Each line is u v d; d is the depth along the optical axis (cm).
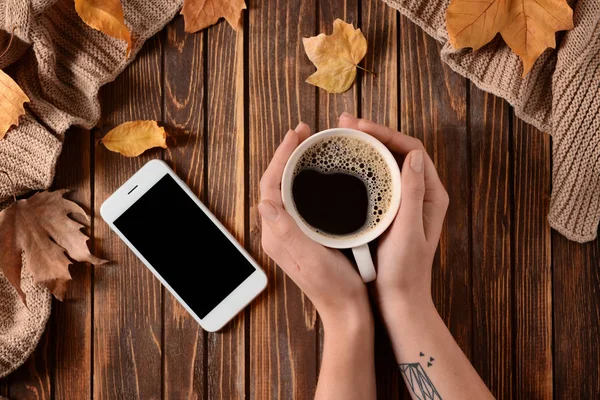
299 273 65
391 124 71
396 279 64
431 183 65
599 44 67
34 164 70
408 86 71
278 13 71
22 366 72
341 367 64
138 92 72
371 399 65
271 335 71
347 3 71
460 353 65
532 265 71
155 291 72
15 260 70
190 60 72
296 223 62
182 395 71
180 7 71
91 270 72
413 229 62
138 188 70
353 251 62
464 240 71
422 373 65
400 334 65
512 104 69
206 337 72
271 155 71
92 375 72
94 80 71
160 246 70
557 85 69
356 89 71
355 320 64
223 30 72
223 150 72
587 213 70
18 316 72
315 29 71
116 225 70
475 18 65
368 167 63
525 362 71
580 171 69
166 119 72
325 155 63
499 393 71
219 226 70
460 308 71
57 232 71
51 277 70
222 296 70
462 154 71
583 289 71
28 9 68
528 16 66
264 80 71
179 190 71
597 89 68
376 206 63
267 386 71
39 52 69
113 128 72
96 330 72
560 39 70
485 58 70
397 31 71
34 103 70
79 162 72
